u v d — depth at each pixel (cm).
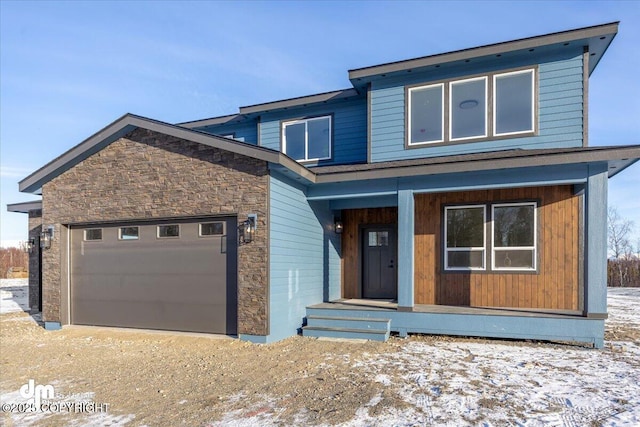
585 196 706
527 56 860
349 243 1083
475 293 886
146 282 885
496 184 749
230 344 744
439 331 785
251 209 773
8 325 1002
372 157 970
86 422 415
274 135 1155
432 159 871
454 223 913
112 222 919
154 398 481
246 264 771
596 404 436
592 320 698
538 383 507
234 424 402
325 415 417
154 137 869
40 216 1294
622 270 2689
